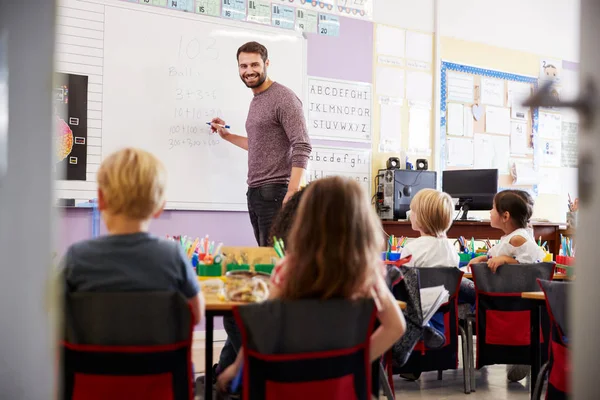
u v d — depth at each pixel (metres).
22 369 0.65
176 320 1.36
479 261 3.27
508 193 3.28
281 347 1.32
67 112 3.83
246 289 1.68
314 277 1.36
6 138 0.65
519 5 6.05
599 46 0.60
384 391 2.28
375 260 1.42
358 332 1.37
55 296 0.67
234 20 4.44
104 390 1.34
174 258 1.45
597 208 0.61
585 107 0.61
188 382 1.38
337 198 1.40
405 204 4.82
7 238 0.65
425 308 2.38
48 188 0.66
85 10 3.89
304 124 3.50
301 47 4.73
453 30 5.61
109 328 1.33
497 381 3.32
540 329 2.76
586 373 0.62
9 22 0.65
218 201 4.35
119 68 4.01
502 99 5.91
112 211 1.45
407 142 5.29
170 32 4.18
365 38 5.06
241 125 4.46
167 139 4.17
